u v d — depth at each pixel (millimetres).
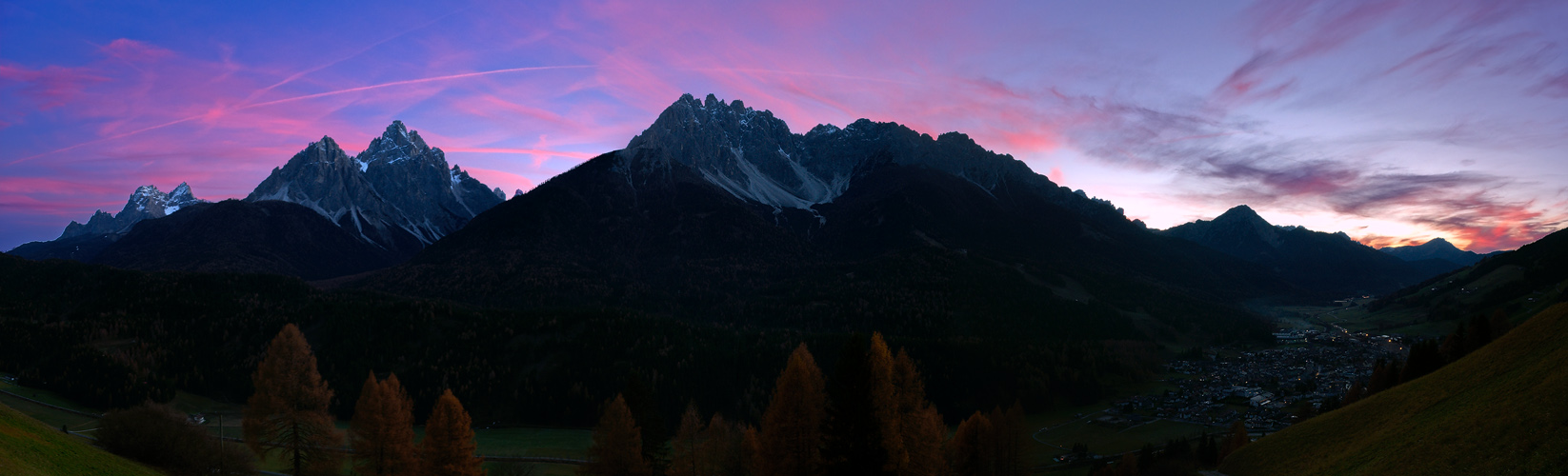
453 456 75875
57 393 183625
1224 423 181000
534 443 165375
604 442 79750
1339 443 75312
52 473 42562
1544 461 45344
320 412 76062
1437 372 78500
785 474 63250
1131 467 117375
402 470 76188
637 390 86938
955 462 83625
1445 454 55312
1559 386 51156
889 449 61031
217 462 79938
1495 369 66250
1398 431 67188
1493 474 48469
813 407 63562
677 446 89500
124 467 57125
